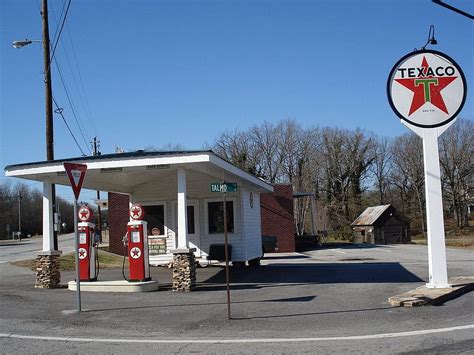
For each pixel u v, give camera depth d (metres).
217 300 12.37
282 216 41.59
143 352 7.57
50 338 8.52
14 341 8.32
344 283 15.30
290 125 71.62
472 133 71.06
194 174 20.52
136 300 12.45
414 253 33.03
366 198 74.56
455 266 21.09
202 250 21.66
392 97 13.27
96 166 14.50
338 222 70.75
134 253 14.34
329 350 7.50
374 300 11.91
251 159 71.06
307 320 9.84
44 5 21.34
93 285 14.27
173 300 12.41
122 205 32.62
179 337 8.57
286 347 7.75
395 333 8.55
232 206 21.55
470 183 71.25
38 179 15.87
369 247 44.72
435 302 11.22
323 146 72.31
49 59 21.33
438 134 13.13
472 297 12.09
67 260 23.05
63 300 12.48
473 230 68.31
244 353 7.43
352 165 72.00
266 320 9.91
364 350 7.45
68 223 103.81
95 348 7.84
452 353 7.16
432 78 13.22
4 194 92.31
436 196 13.05
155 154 14.19
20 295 13.41
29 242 62.59
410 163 75.06
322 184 72.31
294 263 25.72
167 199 21.58
